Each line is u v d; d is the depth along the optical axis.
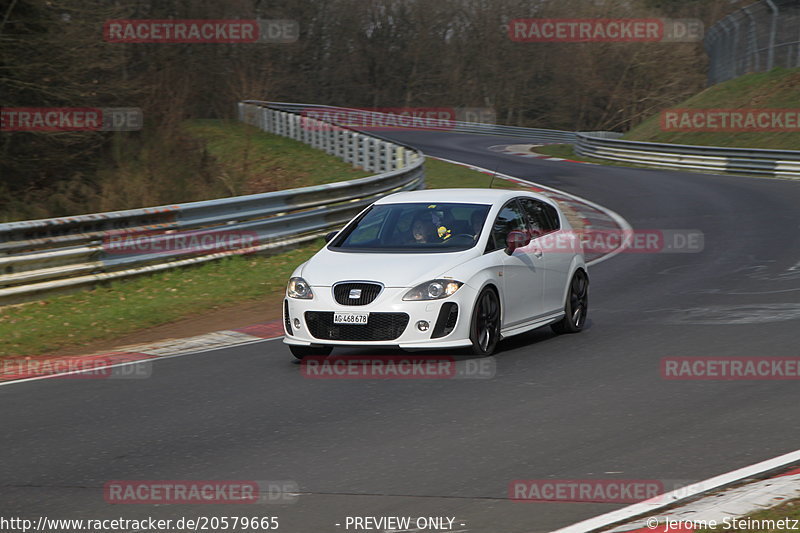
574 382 28.16
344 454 21.47
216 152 132.62
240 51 166.00
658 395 26.39
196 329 40.28
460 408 25.34
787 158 112.94
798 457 20.31
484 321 31.44
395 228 33.66
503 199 35.00
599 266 55.78
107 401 27.28
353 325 30.08
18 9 82.31
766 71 157.50
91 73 90.88
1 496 19.12
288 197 60.59
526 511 17.50
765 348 32.25
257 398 27.08
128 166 94.56
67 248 47.59
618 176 116.25
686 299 43.28
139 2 147.75
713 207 83.62
